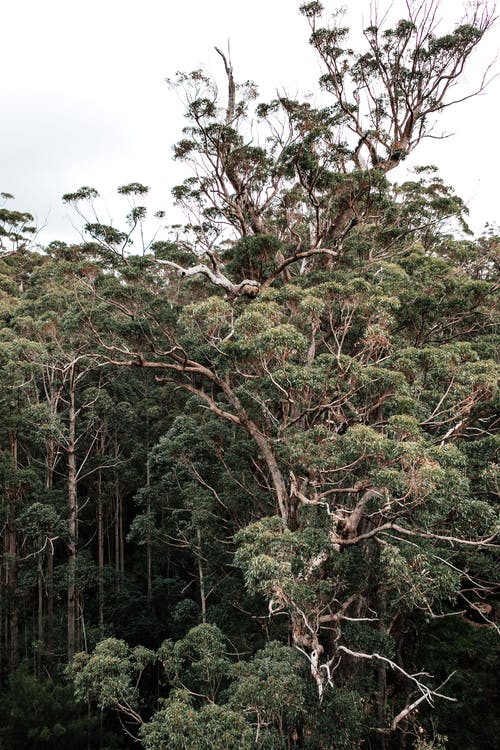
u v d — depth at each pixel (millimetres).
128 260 16125
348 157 16859
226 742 8992
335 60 17766
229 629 17609
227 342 12883
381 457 9828
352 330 14891
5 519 21719
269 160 17406
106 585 25625
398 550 10414
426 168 21500
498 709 16406
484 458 12273
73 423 22734
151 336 15953
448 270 15180
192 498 18969
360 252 18922
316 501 12172
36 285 26562
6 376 19375
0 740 15406
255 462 19359
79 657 11578
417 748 14586
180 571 28594
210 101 15531
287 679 10180
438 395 12562
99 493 26203
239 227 19266
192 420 19938
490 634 17359
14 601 21516
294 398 13141
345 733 11125
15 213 38594
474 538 12125
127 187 15102
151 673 22422
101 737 16750
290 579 9797
